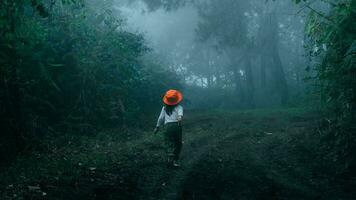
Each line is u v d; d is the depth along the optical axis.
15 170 8.45
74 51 14.72
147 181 8.40
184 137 14.73
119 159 10.38
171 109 9.86
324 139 11.83
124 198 7.21
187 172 9.24
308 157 10.76
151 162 10.21
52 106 13.04
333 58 10.52
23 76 11.55
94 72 15.18
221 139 14.10
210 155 11.24
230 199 7.27
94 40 15.87
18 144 10.01
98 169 9.12
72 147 11.48
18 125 10.15
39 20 13.38
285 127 16.64
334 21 10.10
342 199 7.34
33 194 7.03
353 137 10.03
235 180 8.55
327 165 9.84
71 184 7.81
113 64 16.78
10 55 10.20
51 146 11.16
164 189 7.84
